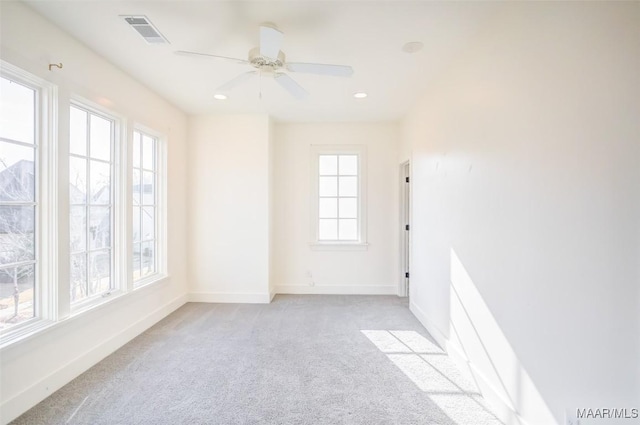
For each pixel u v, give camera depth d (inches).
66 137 88.0
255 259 166.7
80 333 93.2
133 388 85.1
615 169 46.6
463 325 94.5
